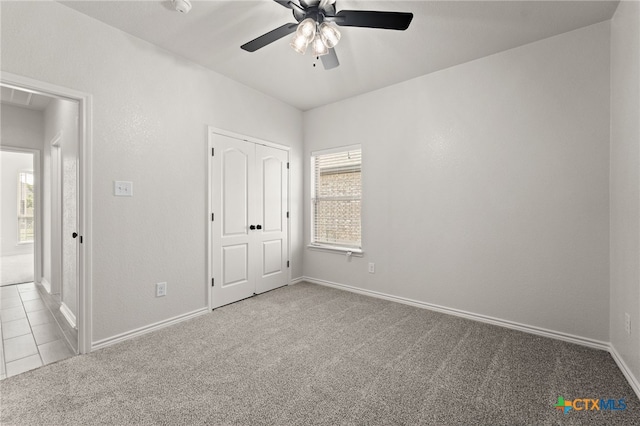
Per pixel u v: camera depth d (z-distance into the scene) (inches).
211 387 66.7
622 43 74.0
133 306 92.7
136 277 93.4
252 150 134.8
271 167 144.9
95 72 83.7
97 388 66.1
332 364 76.9
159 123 99.3
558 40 90.4
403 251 125.6
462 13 80.5
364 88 132.8
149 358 79.6
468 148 108.1
